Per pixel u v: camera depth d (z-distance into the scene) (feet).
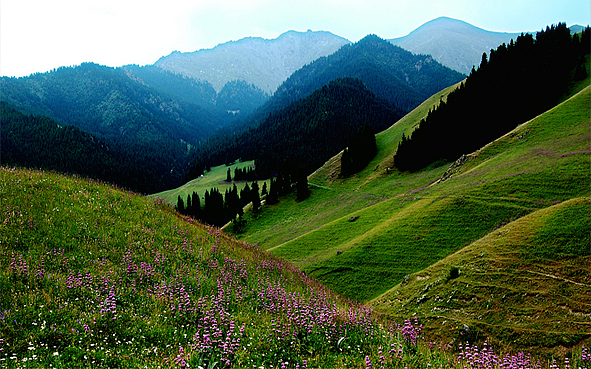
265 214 433.48
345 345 42.42
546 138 229.04
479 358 40.91
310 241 253.65
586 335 65.82
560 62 376.07
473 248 112.57
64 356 32.94
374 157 480.23
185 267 63.93
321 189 453.17
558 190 159.84
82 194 79.25
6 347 32.50
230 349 36.01
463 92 431.84
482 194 184.24
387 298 117.39
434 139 385.29
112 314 41.73
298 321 45.93
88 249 59.06
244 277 69.15
